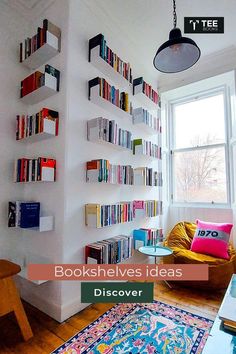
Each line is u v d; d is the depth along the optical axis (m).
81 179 2.03
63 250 1.83
